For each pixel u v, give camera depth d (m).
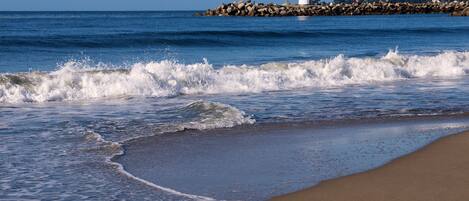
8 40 38.47
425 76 22.17
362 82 20.36
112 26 72.12
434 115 13.91
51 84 17.19
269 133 11.73
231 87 18.56
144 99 16.53
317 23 87.00
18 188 8.11
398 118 13.51
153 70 18.86
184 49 37.91
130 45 39.91
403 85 19.58
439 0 153.50
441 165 8.96
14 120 13.10
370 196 7.57
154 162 9.48
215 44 41.91
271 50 36.94
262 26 75.56
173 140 11.04
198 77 18.67
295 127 12.36
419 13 136.25
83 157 9.76
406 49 37.34
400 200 7.39
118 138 11.20
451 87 18.95
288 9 125.00
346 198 7.52
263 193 7.85
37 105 15.48
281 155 9.90
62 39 40.22
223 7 127.56
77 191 8.00
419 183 8.05
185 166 9.25
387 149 10.22
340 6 130.12
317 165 9.22
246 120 12.84
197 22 89.31
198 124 12.39
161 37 43.56
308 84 19.59
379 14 131.62
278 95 17.20
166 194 7.86
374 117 13.61
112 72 18.78
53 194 7.87
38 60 29.17
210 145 10.66
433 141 10.69
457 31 59.84
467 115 13.94
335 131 11.96
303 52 35.25
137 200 7.62
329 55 32.72
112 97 16.89
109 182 8.40
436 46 39.97
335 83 19.95
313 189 7.93
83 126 12.37
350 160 9.48
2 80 16.95
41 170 8.97
